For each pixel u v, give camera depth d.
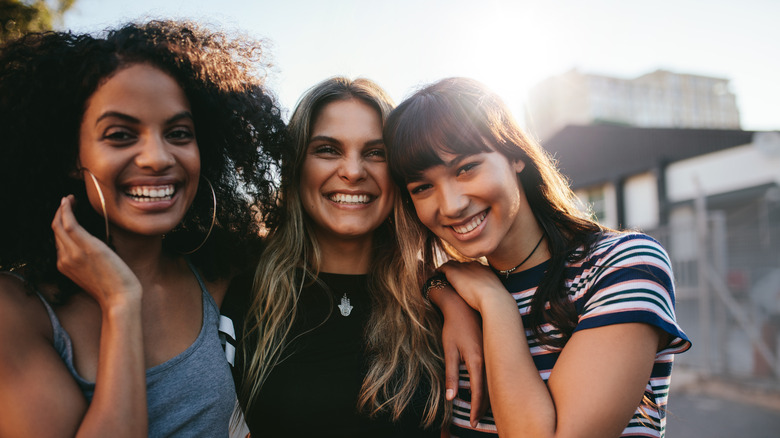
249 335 1.62
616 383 1.14
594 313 1.24
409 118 1.43
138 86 1.19
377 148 1.71
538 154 1.52
